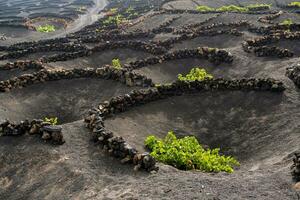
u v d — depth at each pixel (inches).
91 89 1027.9
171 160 580.7
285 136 656.4
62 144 622.5
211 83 880.3
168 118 796.6
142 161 528.7
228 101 835.4
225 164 601.3
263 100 806.5
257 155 634.2
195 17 2294.5
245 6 2876.5
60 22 3142.2
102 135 610.9
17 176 568.1
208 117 797.9
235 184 456.8
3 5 4869.6
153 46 1475.1
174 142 629.6
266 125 722.2
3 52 1784.0
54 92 1014.4
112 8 3846.0
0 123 706.2
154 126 757.9
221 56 1227.2
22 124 667.4
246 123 752.3
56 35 2492.6
